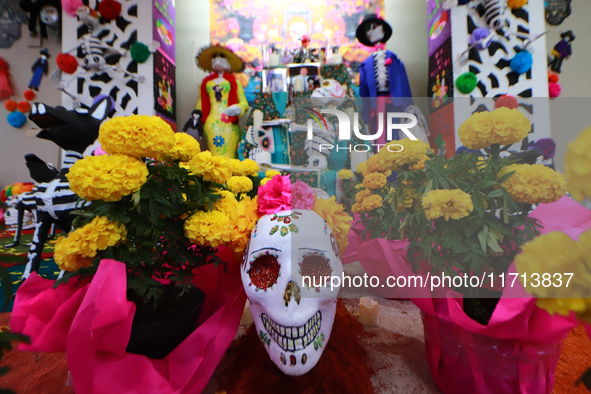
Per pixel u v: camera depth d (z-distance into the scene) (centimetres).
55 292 59
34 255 130
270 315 54
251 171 111
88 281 61
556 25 260
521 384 46
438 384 62
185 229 62
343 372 67
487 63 207
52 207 124
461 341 52
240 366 74
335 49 270
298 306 52
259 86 279
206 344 61
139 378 53
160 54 268
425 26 282
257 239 58
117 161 52
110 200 53
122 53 253
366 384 64
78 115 119
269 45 289
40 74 320
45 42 331
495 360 48
